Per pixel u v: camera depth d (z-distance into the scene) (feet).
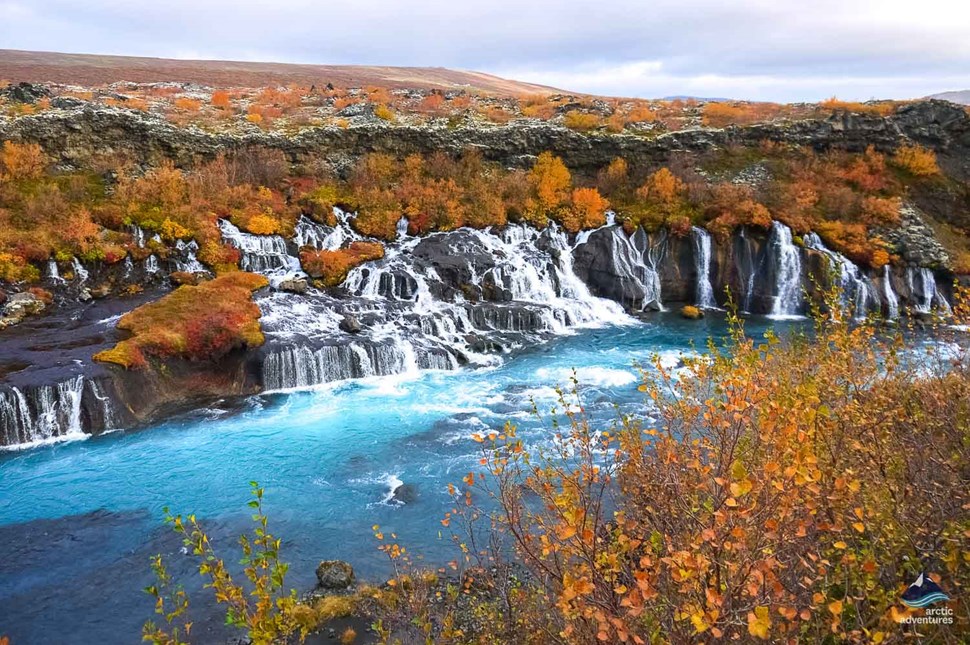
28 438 80.79
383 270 136.67
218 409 91.91
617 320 144.15
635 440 34.99
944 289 148.97
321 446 80.12
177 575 54.90
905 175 179.01
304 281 131.13
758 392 24.50
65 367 87.30
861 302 145.07
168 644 25.61
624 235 160.56
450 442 80.48
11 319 106.11
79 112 153.17
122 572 55.52
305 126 186.39
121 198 139.44
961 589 23.65
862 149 187.32
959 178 179.01
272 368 99.96
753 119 205.87
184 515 64.44
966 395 34.06
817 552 24.54
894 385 35.55
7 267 114.32
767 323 140.97
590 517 28.40
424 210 163.02
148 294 123.03
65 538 60.64
